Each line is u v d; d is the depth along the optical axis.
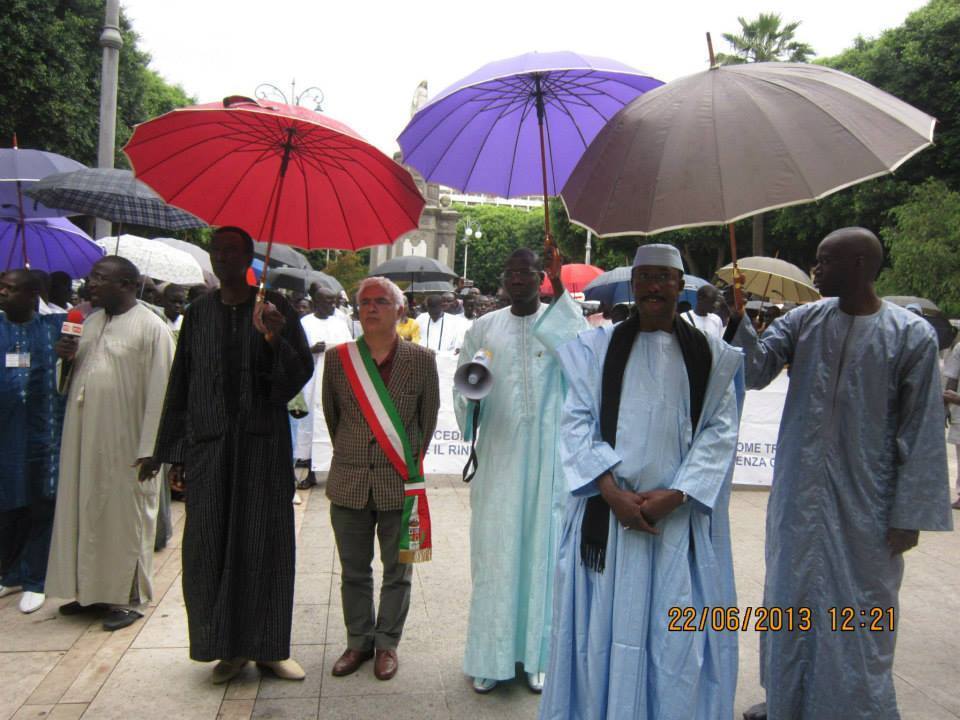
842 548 2.75
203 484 3.32
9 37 13.58
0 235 6.52
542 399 3.54
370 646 3.65
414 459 3.51
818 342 2.85
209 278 8.90
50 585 3.97
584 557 2.63
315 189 3.37
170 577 4.70
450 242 30.53
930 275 19.50
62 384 3.95
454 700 3.35
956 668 3.72
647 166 2.37
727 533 2.69
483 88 3.42
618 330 2.72
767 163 2.22
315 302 7.21
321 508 6.38
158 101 26.56
